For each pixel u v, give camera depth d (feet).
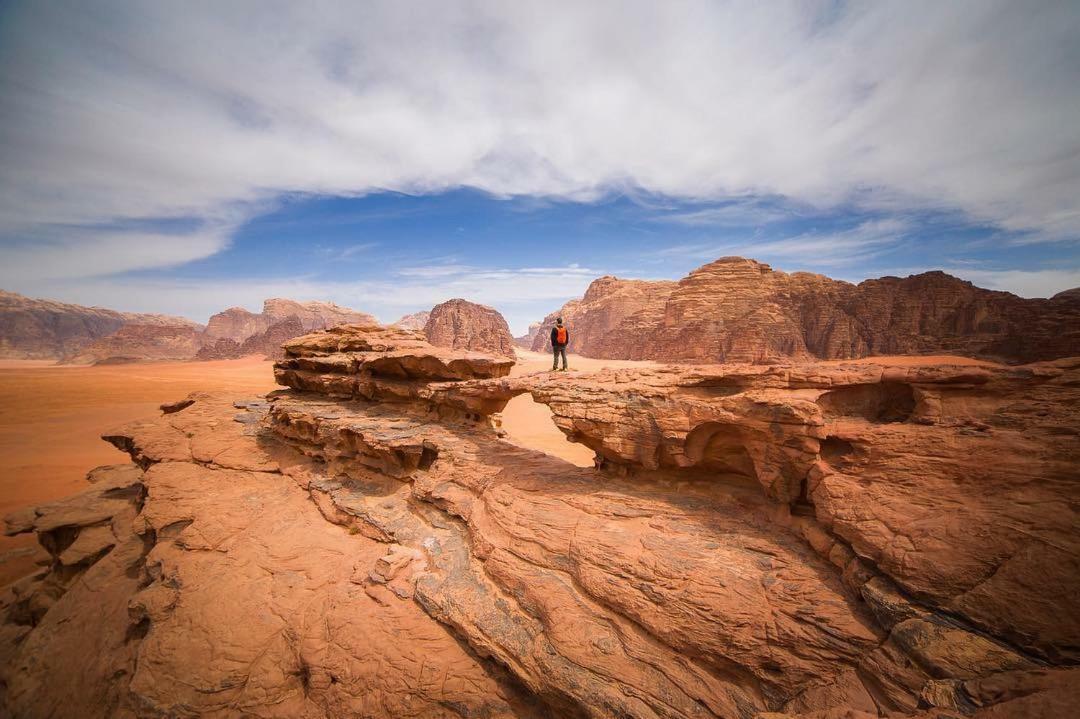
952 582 27.71
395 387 82.94
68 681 51.26
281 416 87.97
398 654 42.29
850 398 40.19
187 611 49.93
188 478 80.28
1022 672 23.34
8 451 174.91
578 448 161.99
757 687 30.99
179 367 528.22
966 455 31.45
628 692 32.55
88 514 82.64
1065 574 24.94
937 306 353.10
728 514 43.34
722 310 431.02
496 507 53.72
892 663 27.35
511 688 38.73
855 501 33.96
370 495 68.80
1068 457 28.25
